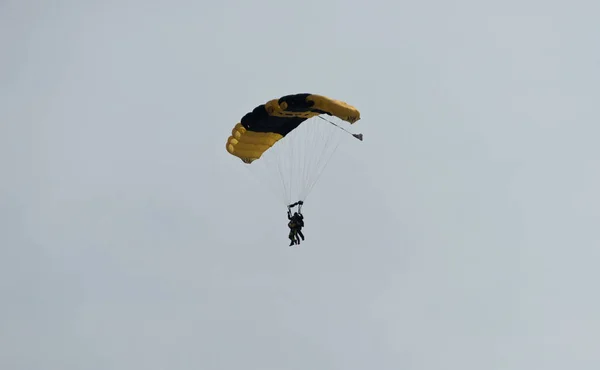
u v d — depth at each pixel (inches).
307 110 6673.2
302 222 6894.7
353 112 6466.5
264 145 7194.9
